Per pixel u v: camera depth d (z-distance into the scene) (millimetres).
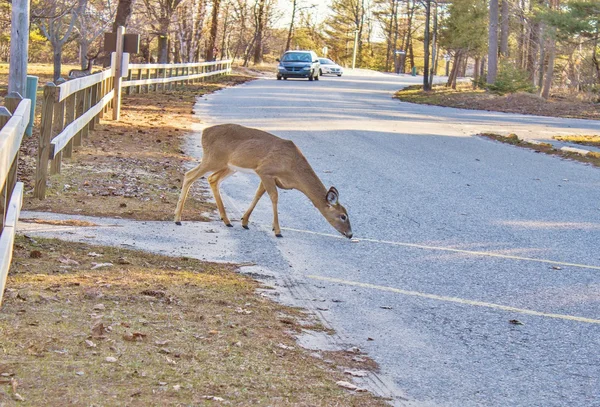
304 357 6035
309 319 7062
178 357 5543
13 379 4770
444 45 49406
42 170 10680
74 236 8867
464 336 6973
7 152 4328
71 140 13750
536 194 14383
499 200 13609
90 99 16234
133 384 4961
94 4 36906
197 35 51469
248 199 12547
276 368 5660
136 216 10383
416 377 5961
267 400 5043
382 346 6590
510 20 59250
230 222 10719
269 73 58688
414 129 24156
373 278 8633
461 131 24594
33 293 6461
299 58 48469
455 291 8305
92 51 43438
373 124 24688
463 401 5582
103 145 15750
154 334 5938
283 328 6660
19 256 7621
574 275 9125
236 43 75500
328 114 26562
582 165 18484
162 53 40469
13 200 6176
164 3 41125
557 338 7035
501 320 7457
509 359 6480
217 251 9133
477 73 60344
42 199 10727
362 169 16047
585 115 32719
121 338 5727
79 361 5188
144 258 8289
